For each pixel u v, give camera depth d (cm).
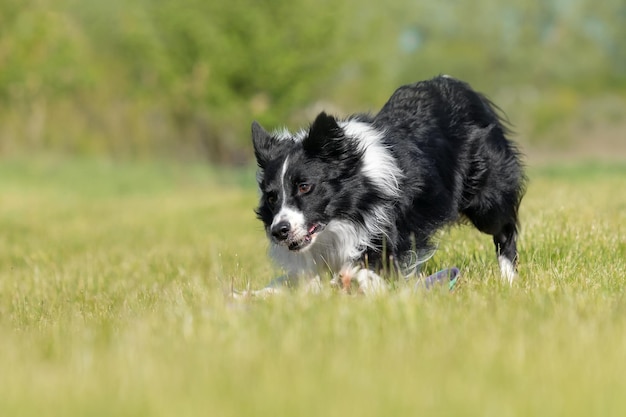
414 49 6944
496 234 1099
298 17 4666
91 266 1432
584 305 741
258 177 952
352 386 530
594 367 555
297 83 4744
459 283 902
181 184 4406
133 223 2353
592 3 7175
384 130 954
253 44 4622
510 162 1082
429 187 957
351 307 737
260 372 567
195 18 4631
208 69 4638
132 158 5450
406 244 942
